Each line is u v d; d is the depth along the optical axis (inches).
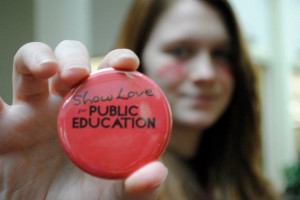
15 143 20.4
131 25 39.6
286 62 121.3
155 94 18.4
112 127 17.9
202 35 36.7
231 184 42.4
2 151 20.4
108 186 19.2
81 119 18.0
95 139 17.8
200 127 37.4
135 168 17.6
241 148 43.8
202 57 36.9
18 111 20.3
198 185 40.3
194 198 37.8
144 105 18.1
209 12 38.0
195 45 36.8
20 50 18.5
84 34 71.9
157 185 16.0
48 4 65.1
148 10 38.4
